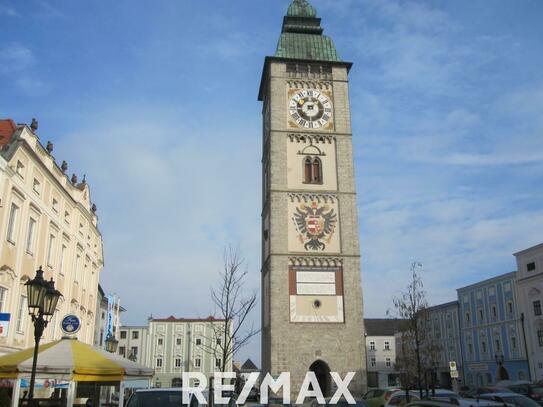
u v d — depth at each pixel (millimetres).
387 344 156625
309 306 63688
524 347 94188
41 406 27312
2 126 42969
